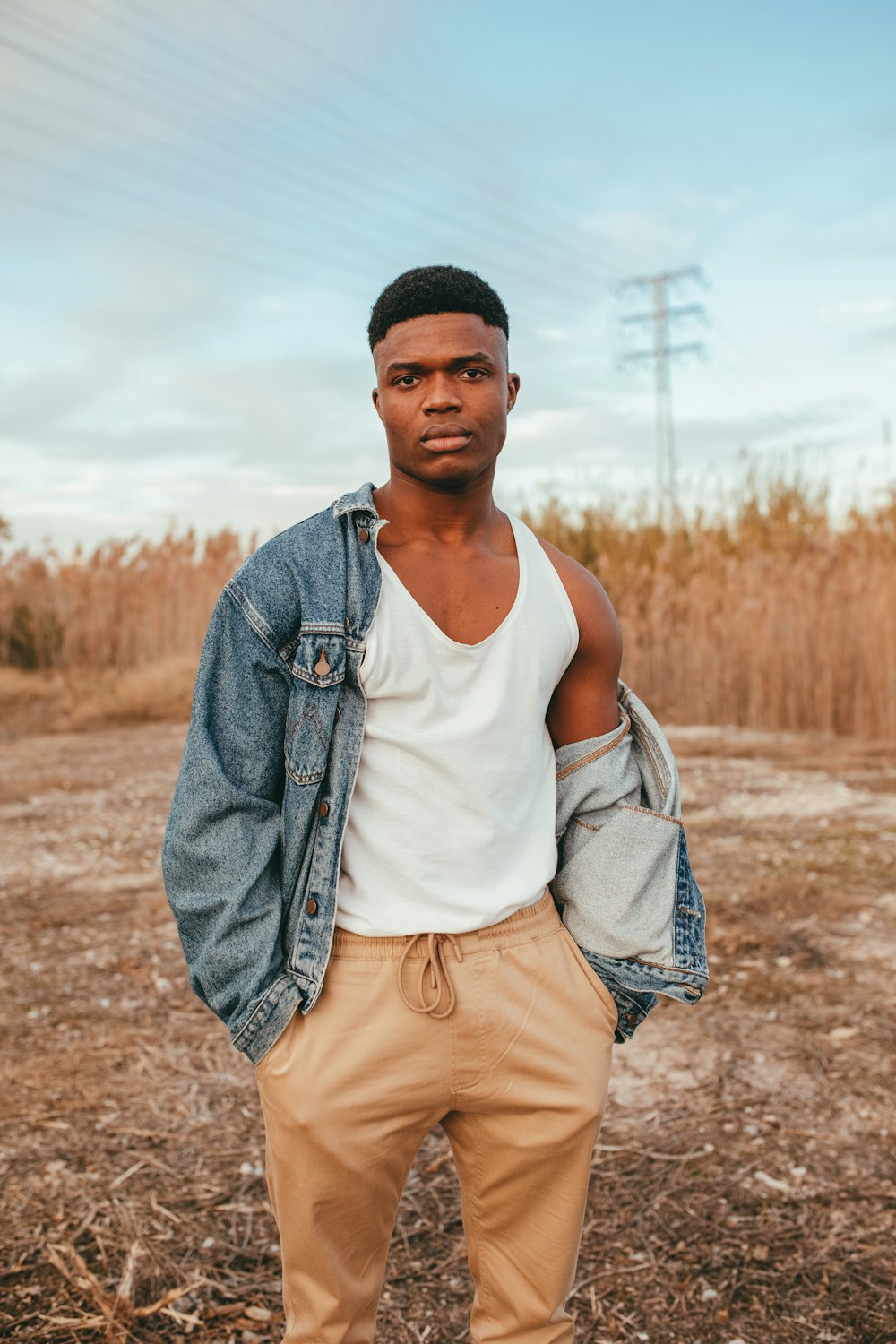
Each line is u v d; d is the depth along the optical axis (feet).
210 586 45.75
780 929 13.33
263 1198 7.82
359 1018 4.34
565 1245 4.73
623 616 34.37
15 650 46.88
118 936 13.82
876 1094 9.06
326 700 4.38
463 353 4.36
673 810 5.04
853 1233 7.21
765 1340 6.30
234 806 4.35
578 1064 4.60
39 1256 7.16
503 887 4.58
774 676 30.14
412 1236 7.39
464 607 4.56
